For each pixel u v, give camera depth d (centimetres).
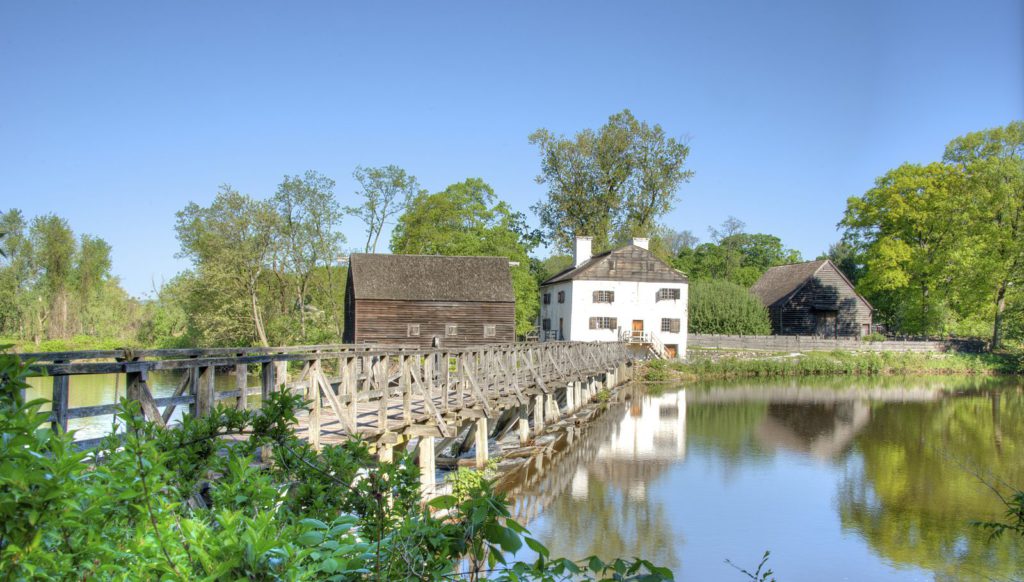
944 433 2330
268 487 313
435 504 285
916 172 5128
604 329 4756
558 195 5597
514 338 3991
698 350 4803
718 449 2039
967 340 5159
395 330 3862
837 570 1089
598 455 1934
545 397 2552
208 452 444
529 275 5409
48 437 229
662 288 4803
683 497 1494
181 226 3994
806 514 1387
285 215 4169
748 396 3394
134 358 664
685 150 5450
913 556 1159
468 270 4116
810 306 5356
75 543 226
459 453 1800
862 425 2489
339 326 4588
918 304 5122
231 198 3947
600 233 5525
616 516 1345
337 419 1151
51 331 4681
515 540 271
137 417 387
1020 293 4647
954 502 1489
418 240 4853
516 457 1822
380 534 284
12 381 246
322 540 260
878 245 5097
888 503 1474
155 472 262
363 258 4041
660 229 5644
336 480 404
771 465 1831
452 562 289
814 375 4534
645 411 2855
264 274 4300
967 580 1064
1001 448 2080
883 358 4719
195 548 224
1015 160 4675
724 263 7919
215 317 3916
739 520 1338
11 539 205
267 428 459
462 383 1409
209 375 746
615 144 5391
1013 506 767
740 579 1037
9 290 4497
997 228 4753
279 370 877
